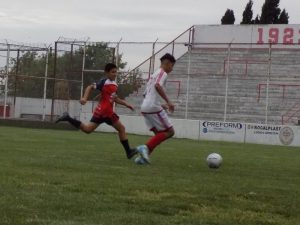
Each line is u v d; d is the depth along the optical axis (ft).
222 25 121.60
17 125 98.78
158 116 32.89
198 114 109.50
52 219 14.69
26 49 108.47
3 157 31.58
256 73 114.01
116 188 20.65
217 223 15.20
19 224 13.88
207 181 24.56
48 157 33.19
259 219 16.08
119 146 50.80
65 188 20.01
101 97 35.09
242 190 22.02
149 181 23.30
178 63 120.16
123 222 14.64
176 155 42.78
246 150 59.88
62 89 106.93
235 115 107.45
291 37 117.70
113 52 104.22
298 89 108.17
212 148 59.52
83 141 57.67
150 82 33.30
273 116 105.09
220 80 113.39
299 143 86.33
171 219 15.38
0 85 111.55
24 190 19.02
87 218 15.01
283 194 21.56
